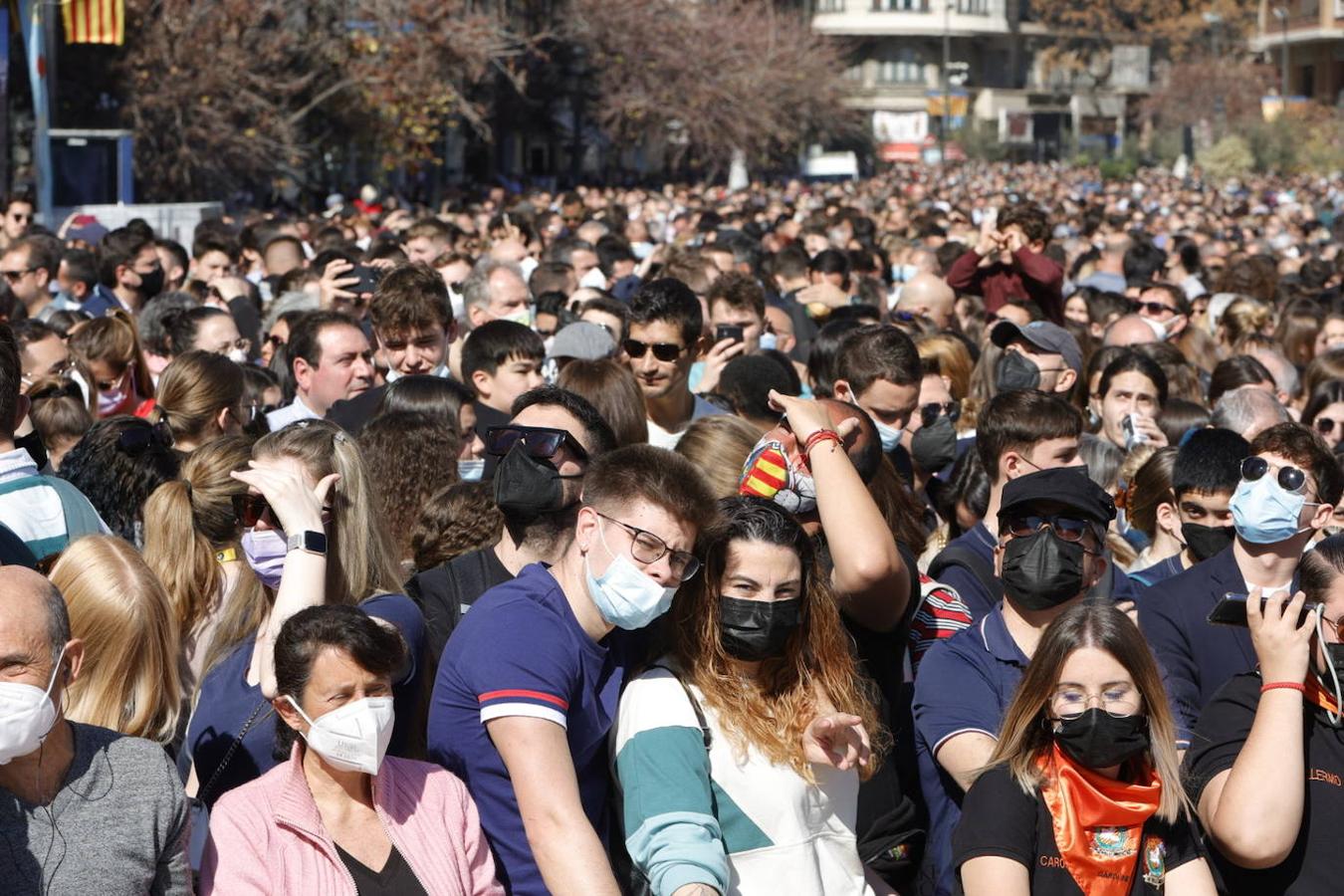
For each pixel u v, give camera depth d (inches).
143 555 205.5
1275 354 426.6
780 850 162.7
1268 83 4333.2
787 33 2960.1
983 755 179.3
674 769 159.8
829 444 183.9
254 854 158.9
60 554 199.6
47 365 337.1
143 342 405.7
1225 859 179.9
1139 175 3521.2
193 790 182.1
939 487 307.4
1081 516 185.0
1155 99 4249.5
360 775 163.2
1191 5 4525.1
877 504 217.2
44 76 1087.0
